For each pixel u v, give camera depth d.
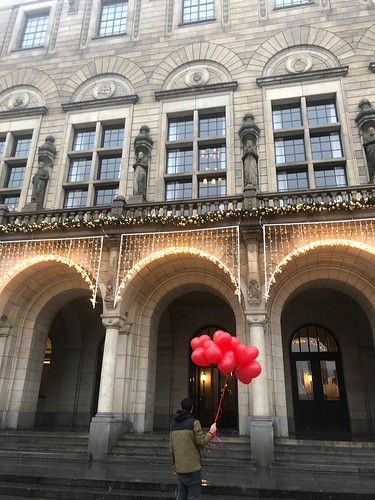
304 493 7.76
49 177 17.58
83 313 18.61
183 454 5.50
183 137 17.69
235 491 8.03
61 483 8.54
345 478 9.05
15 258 14.36
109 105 18.55
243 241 12.84
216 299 17.75
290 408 16.33
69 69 19.83
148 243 13.49
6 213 14.97
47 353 19.23
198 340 6.98
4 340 14.12
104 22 21.12
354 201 12.08
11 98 19.97
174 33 19.34
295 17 18.27
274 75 17.45
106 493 7.82
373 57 16.83
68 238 13.97
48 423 17.75
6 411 13.77
